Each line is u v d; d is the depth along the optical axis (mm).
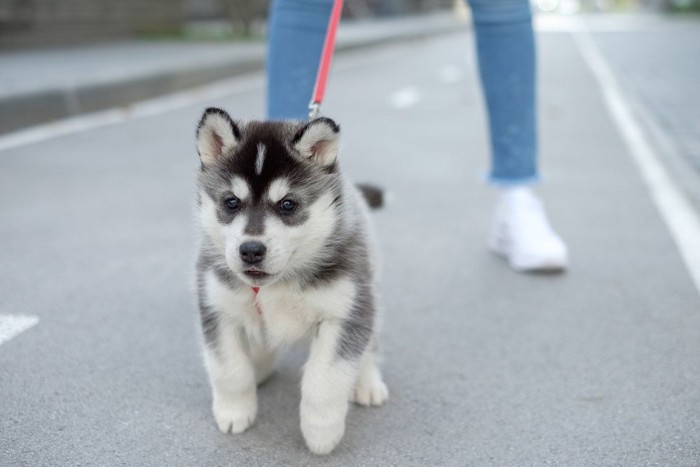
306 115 1157
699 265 1278
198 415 925
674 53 5125
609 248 1353
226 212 902
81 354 1025
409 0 12078
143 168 1864
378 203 1174
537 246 1256
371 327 904
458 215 1536
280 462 861
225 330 906
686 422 910
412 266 1294
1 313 1115
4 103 2213
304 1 1124
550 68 4262
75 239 1367
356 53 5270
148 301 1157
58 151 2029
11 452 859
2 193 1611
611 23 10695
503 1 1190
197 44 4887
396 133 2422
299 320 898
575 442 885
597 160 1991
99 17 4957
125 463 853
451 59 5012
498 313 1141
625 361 1022
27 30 4184
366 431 906
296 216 894
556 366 1016
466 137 2367
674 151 2025
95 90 2635
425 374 1003
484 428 909
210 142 927
